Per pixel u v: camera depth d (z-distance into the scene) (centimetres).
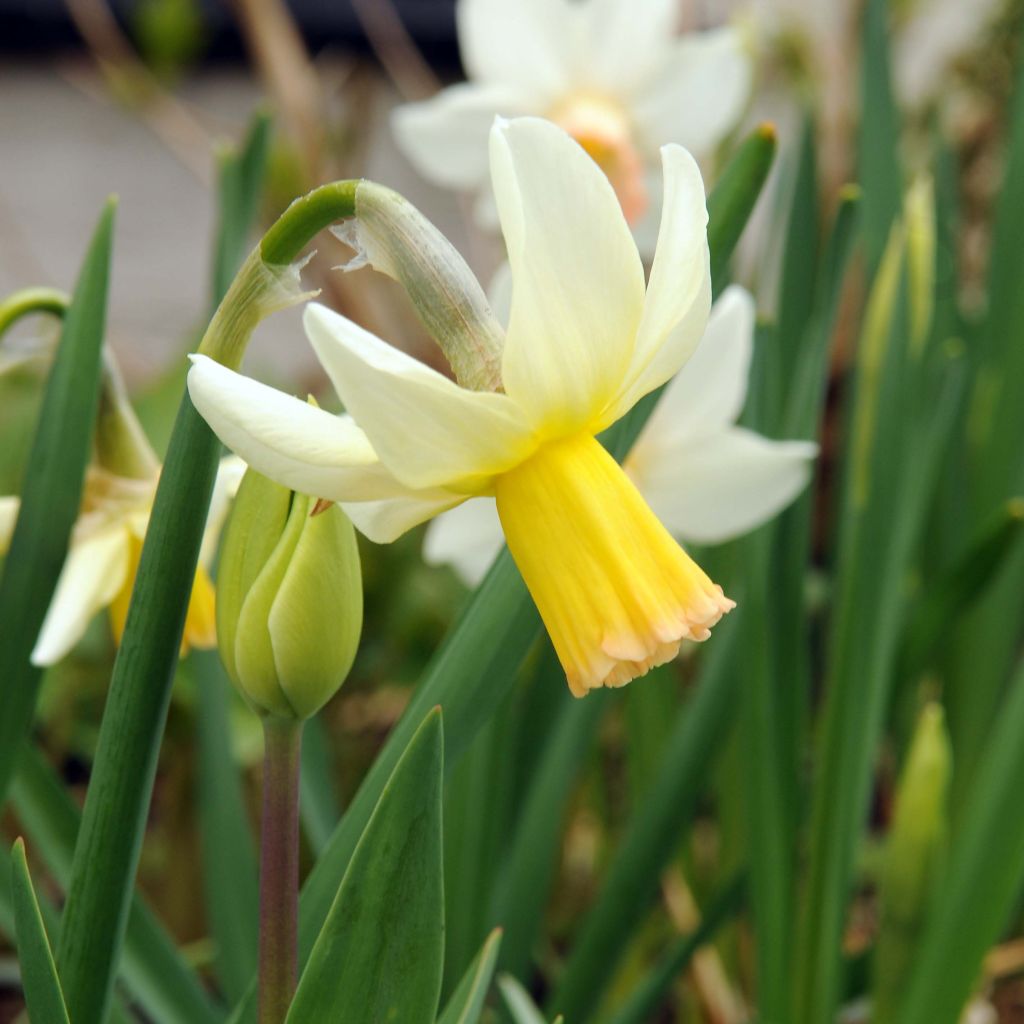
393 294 129
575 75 93
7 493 100
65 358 54
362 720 113
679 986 91
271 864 47
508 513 45
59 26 188
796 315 78
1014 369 87
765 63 139
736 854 85
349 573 46
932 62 152
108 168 198
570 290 44
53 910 56
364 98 144
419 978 45
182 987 58
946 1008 63
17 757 55
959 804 88
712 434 63
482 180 93
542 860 69
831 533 85
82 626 53
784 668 68
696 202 45
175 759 93
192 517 47
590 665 44
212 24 177
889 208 84
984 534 71
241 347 46
